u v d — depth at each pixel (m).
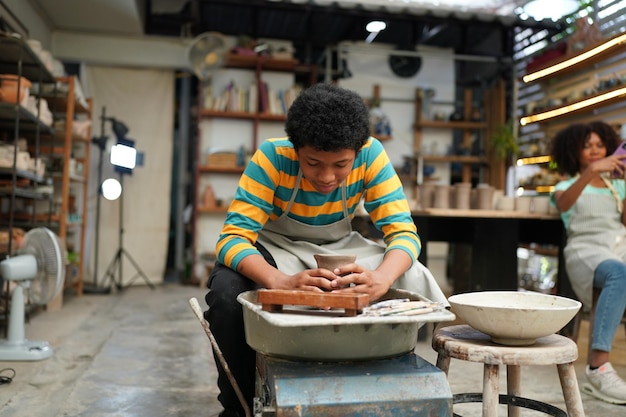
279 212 1.73
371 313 1.23
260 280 1.47
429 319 1.17
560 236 3.35
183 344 3.33
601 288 2.51
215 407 2.16
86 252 6.23
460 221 3.76
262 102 6.55
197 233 6.46
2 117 4.11
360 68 7.07
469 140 7.12
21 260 2.93
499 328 1.31
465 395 1.60
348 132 1.35
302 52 7.22
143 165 6.45
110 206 6.30
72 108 4.80
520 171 6.48
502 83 6.89
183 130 6.84
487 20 6.71
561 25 6.21
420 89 7.06
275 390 1.15
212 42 5.81
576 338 2.82
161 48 6.39
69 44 6.18
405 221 1.66
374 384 1.19
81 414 2.06
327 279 1.37
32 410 2.12
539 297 1.51
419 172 6.74
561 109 4.21
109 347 3.21
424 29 7.34
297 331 1.25
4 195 3.84
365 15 6.46
